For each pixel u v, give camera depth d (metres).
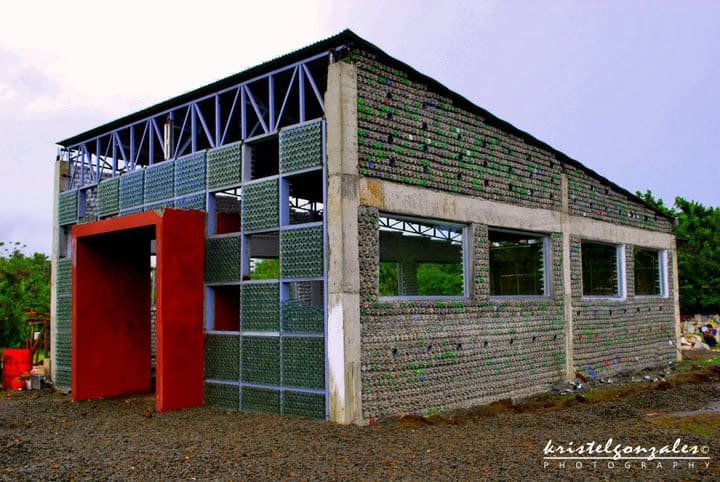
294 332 9.45
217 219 13.35
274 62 10.03
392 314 9.52
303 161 9.47
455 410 10.41
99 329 12.23
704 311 27.30
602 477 6.44
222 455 7.32
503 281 14.21
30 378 14.77
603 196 15.41
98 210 13.82
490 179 11.77
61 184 15.07
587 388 13.30
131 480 6.47
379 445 7.73
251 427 8.81
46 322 18.16
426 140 10.40
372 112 9.46
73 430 9.34
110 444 8.19
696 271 26.78
